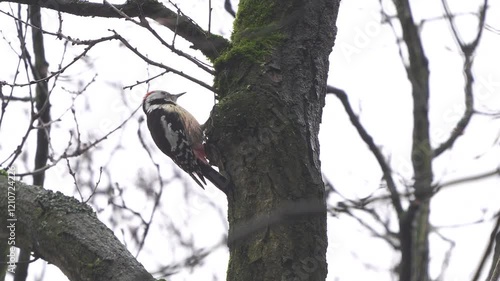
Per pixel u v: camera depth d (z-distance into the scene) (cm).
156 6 901
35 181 1124
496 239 530
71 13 895
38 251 695
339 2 868
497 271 526
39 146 1165
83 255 657
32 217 702
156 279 622
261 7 851
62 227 680
